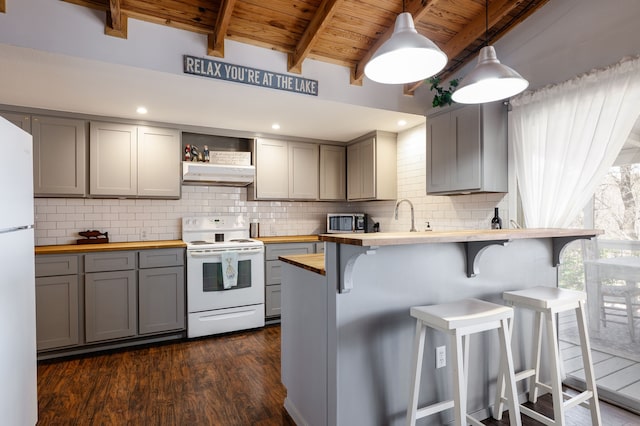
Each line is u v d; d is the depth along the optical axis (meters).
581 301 1.94
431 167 3.39
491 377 2.16
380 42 2.96
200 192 4.11
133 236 3.76
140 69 2.41
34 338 1.82
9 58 2.24
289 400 2.16
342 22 2.77
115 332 3.14
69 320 2.97
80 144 3.29
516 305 2.00
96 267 3.08
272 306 3.90
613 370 2.33
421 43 1.60
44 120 3.15
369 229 4.75
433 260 1.94
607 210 2.38
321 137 4.42
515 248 2.29
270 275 3.89
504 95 2.08
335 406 1.64
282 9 2.55
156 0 2.35
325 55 3.03
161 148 3.64
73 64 2.33
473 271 2.03
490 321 1.59
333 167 4.60
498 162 2.96
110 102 3.03
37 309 2.87
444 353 1.97
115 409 2.18
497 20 2.77
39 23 2.15
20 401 1.63
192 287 3.44
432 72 1.85
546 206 2.63
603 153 2.31
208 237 4.01
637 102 2.15
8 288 1.49
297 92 2.94
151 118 3.51
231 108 3.25
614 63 2.29
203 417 2.10
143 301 3.25
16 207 1.60
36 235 3.33
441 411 1.92
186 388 2.45
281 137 4.26
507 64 3.03
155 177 3.60
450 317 1.53
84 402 2.26
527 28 2.87
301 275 2.00
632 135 2.25
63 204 3.45
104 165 3.38
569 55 2.57
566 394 2.28
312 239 4.13
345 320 1.66
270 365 2.83
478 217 3.26
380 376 1.75
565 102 2.53
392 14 2.75
